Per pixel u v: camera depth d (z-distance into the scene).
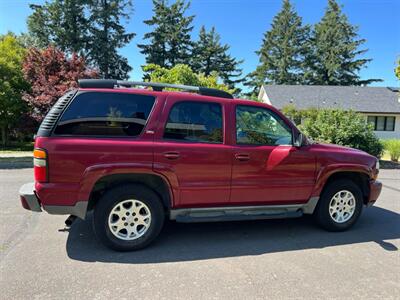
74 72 14.52
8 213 4.96
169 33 40.12
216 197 3.82
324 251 3.75
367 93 27.67
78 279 2.94
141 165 3.45
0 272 3.04
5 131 16.81
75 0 32.09
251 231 4.41
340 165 4.28
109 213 3.50
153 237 3.69
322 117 12.62
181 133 3.67
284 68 45.72
